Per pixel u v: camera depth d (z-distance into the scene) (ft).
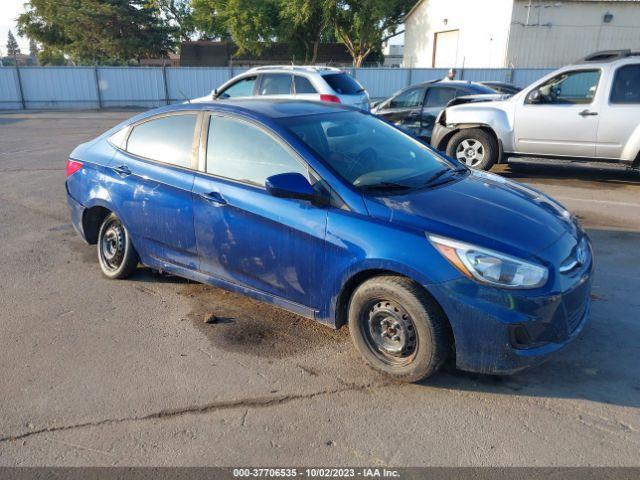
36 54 143.13
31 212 23.93
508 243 9.96
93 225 16.92
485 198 11.63
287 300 12.16
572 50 84.53
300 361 11.86
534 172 31.01
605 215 21.97
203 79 87.86
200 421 9.95
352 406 10.28
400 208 10.68
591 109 25.59
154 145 14.65
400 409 10.16
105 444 9.39
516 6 81.87
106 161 15.67
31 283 16.26
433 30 100.58
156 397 10.66
